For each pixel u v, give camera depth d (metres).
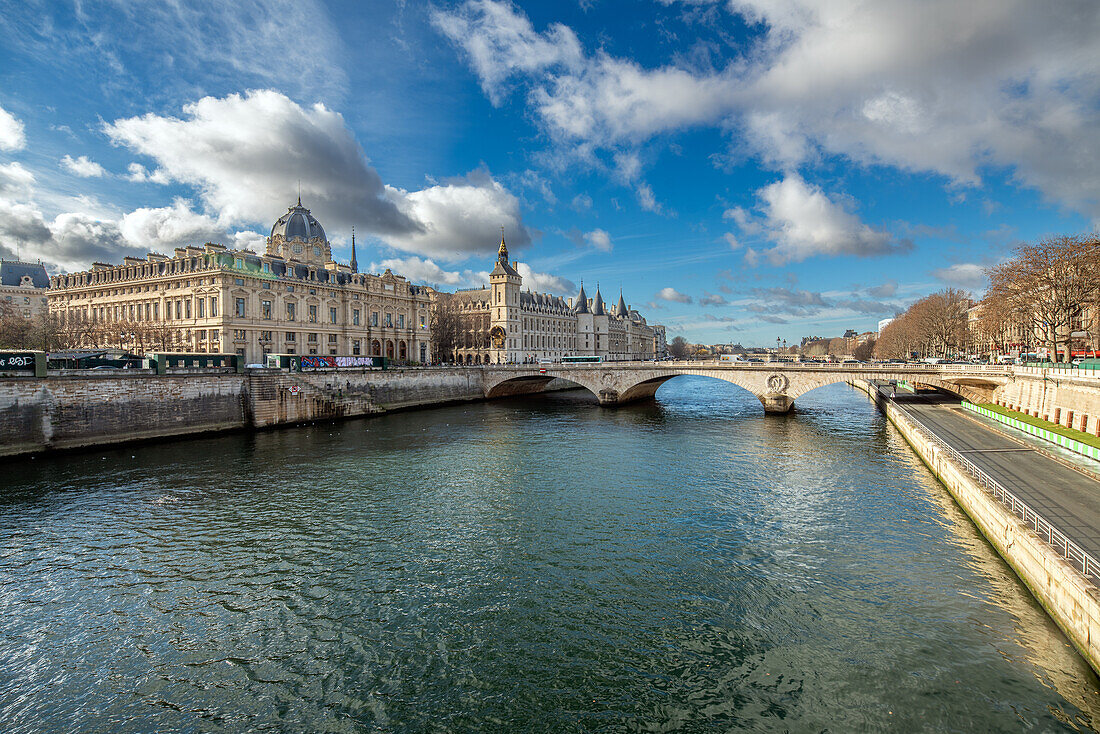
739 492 37.22
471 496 36.81
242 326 88.75
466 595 23.06
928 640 19.08
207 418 61.22
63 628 20.70
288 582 24.27
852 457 48.03
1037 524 22.59
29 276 132.00
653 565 25.73
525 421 75.25
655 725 15.65
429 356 134.12
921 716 15.60
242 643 19.73
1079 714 15.33
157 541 28.86
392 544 28.47
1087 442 36.56
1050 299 63.72
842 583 23.45
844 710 15.98
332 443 56.94
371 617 21.42
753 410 87.69
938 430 47.62
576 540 28.86
